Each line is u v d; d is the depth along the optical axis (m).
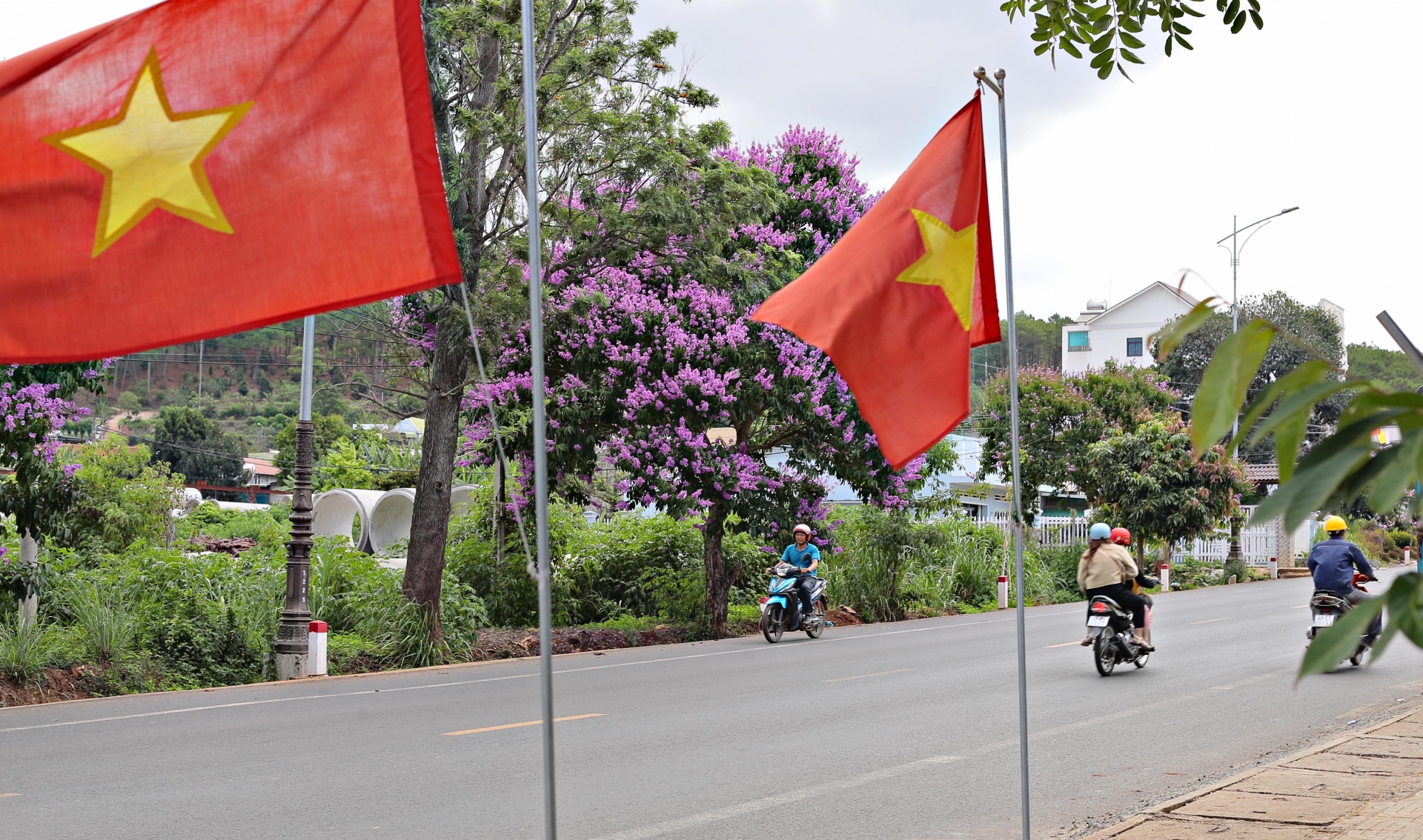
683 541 23.83
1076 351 75.94
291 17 4.26
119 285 4.27
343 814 7.44
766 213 19.25
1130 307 74.56
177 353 99.69
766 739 10.30
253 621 16.17
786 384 19.94
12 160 4.31
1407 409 1.80
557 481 20.92
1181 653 17.31
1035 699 12.81
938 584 28.19
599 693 13.33
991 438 38.84
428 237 4.19
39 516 13.78
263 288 4.23
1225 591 33.84
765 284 19.77
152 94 4.30
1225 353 1.91
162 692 13.84
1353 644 1.79
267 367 103.88
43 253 4.29
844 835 7.07
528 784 8.38
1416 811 7.04
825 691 13.41
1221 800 7.49
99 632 14.27
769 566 25.78
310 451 15.94
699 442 19.64
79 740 10.13
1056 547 36.03
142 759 9.23
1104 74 7.48
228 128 4.27
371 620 17.47
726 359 19.59
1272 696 13.07
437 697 13.09
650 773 8.80
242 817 7.34
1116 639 14.78
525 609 22.23
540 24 17.23
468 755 9.45
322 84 4.25
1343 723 11.26
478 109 17.20
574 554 24.11
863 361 5.42
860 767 9.07
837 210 22.06
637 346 19.31
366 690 13.79
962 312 5.56
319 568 18.55
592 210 17.70
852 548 25.81
